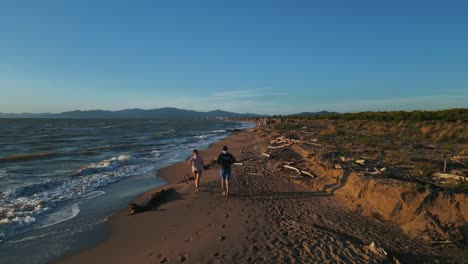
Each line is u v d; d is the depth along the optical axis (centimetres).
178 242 638
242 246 589
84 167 1688
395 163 1209
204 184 1151
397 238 627
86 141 3478
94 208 927
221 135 4753
